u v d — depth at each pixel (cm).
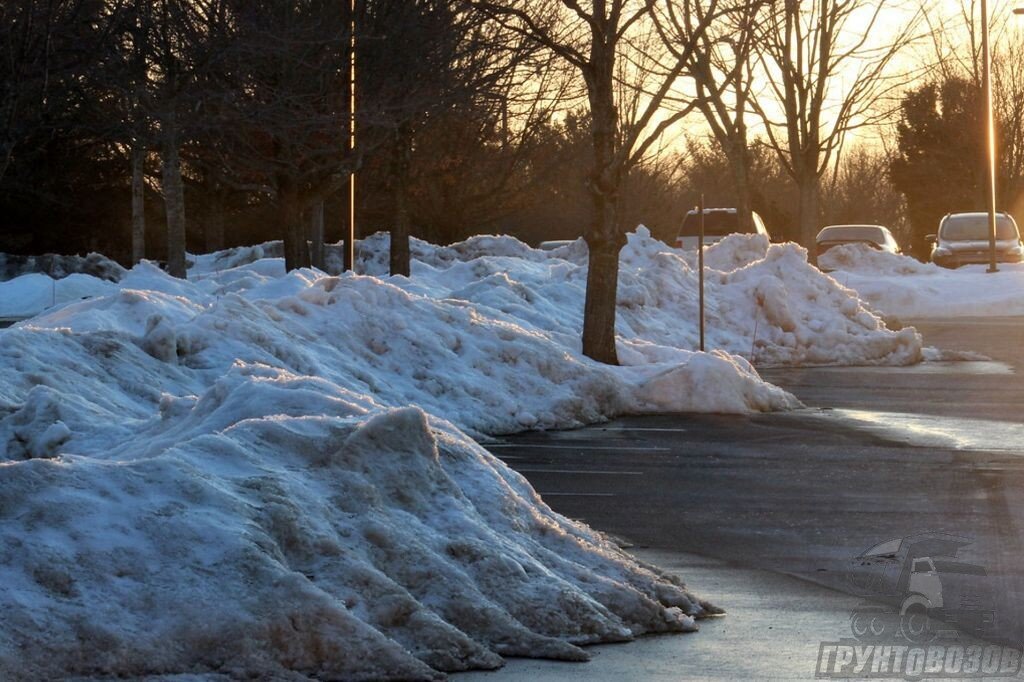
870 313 3019
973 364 2686
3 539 657
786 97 4612
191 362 1650
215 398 988
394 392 1762
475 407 1775
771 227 7338
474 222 6706
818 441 1619
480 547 754
